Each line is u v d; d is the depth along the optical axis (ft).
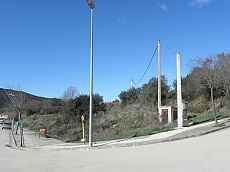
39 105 277.03
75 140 138.41
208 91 171.63
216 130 95.14
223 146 66.08
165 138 85.05
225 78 150.51
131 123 151.64
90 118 86.79
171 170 45.11
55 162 59.36
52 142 137.39
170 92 191.62
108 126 159.33
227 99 160.66
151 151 66.69
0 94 291.38
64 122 207.21
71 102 212.02
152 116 152.56
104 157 62.49
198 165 47.75
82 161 58.65
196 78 172.14
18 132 199.82
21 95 252.42
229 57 151.74
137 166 49.73
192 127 105.29
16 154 82.23
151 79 200.44
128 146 80.69
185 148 67.10
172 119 130.93
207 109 164.66
